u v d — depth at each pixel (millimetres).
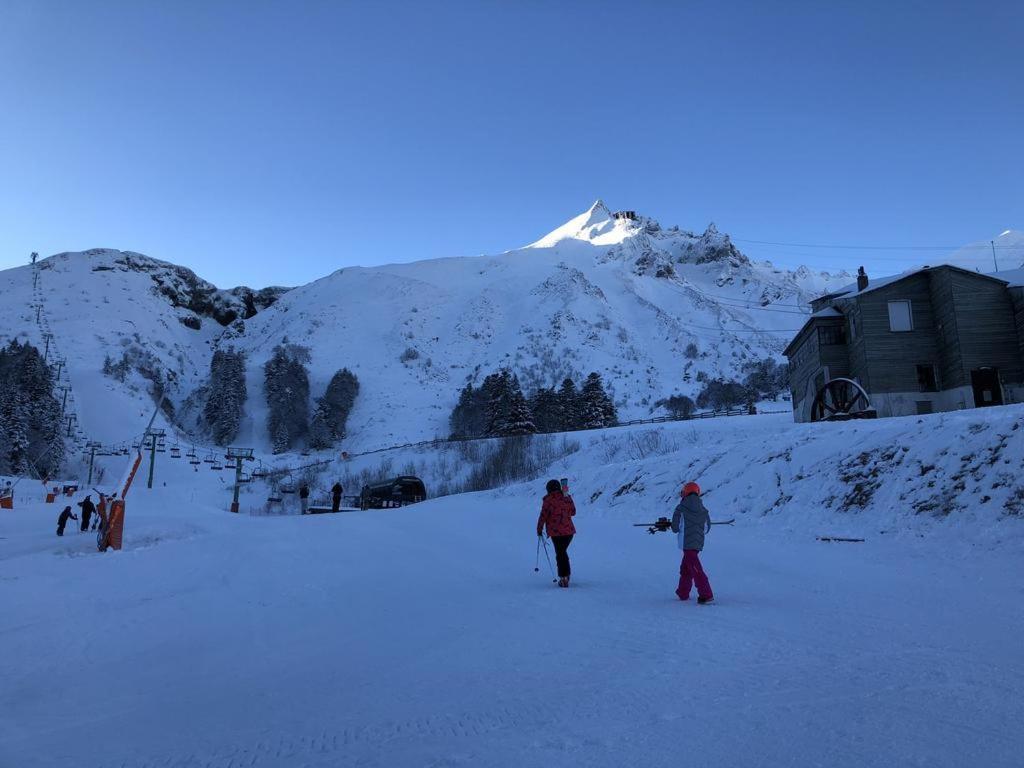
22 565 16750
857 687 4891
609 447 50688
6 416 87438
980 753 3680
